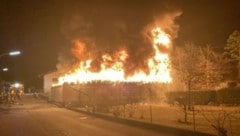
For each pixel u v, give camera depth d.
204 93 34.78
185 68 37.47
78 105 44.12
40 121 27.30
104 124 24.05
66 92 49.06
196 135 16.97
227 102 32.56
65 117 30.67
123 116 27.44
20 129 22.06
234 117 22.77
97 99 40.19
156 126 20.81
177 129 18.56
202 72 39.06
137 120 23.75
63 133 19.44
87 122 25.67
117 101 40.16
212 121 21.61
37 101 66.94
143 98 41.44
